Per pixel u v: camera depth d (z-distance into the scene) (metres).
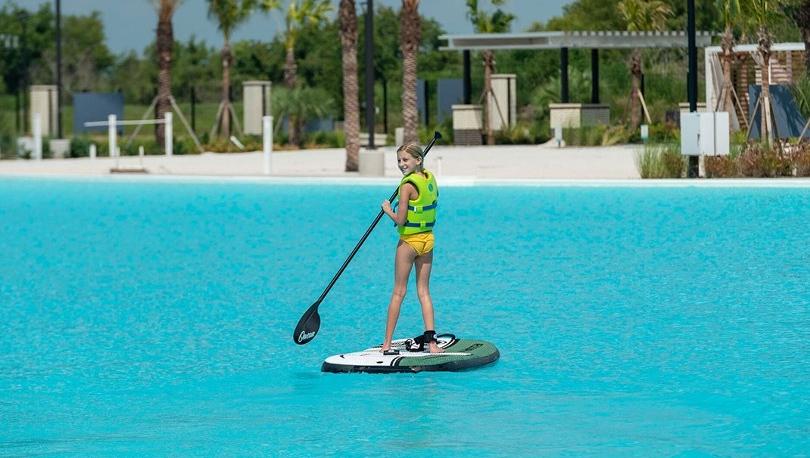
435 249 31.11
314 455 13.45
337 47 117.00
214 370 17.94
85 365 18.50
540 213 39.25
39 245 34.34
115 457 13.57
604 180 47.84
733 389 15.92
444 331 20.34
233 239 34.84
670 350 18.44
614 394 15.84
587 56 114.69
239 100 143.25
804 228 33.53
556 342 19.27
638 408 15.11
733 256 28.55
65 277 27.97
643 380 16.56
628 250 30.14
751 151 48.66
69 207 45.91
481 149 80.56
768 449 13.25
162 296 24.98
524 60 116.50
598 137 79.81
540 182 48.88
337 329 20.97
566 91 84.50
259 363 18.38
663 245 30.89
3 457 13.61
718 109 65.38
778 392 15.71
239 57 138.88
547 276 26.23
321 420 14.91
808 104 55.06
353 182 53.28
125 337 20.66
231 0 90.94
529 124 89.00
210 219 40.53
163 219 40.84
